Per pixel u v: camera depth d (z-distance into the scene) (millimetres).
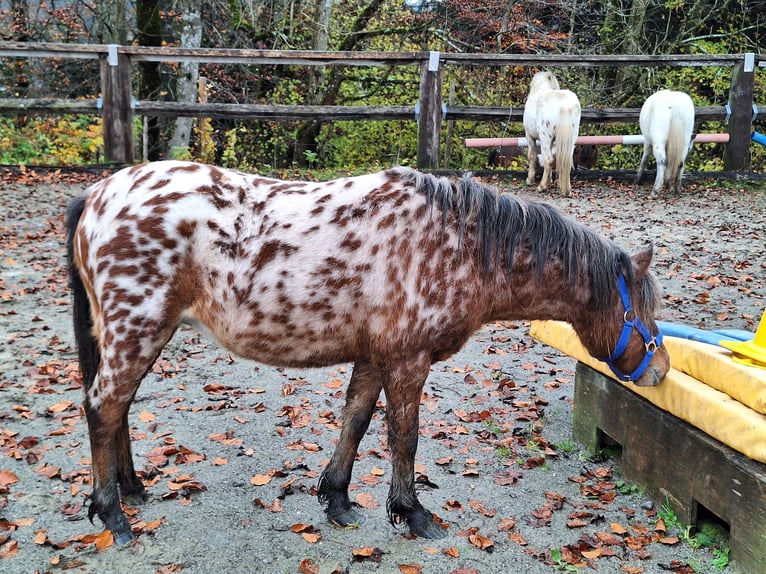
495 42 16344
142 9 13633
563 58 10086
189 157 11867
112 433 2600
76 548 2637
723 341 2906
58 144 11188
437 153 10086
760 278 6379
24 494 3004
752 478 2432
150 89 13914
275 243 2527
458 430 3752
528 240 2721
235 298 2533
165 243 2479
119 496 2896
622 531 2814
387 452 3547
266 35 14297
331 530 2828
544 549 2732
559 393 4336
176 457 3348
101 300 2506
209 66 15555
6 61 15320
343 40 14523
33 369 4289
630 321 2811
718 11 15312
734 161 10812
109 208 2537
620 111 10797
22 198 8008
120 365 2508
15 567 2518
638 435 3137
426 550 2697
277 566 2582
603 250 2789
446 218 2623
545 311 2834
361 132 15133
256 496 3070
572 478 3283
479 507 3006
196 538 2736
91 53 9156
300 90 15453
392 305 2555
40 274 5980
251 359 2703
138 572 2514
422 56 9719
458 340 2695
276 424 3805
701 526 2828
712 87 15305
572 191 9906
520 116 10266
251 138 15211
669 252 7055
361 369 2840
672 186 10016
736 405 2547
